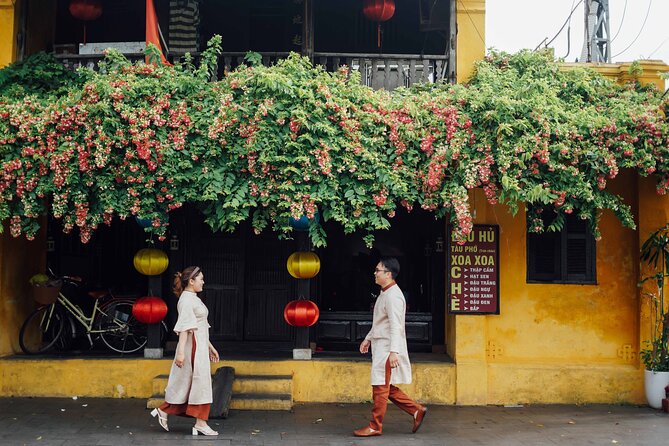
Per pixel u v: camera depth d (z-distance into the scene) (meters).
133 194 6.85
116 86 6.90
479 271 8.30
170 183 6.92
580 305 8.48
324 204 6.92
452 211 7.03
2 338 8.42
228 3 10.14
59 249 9.56
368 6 8.59
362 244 9.55
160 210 7.09
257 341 9.41
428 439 6.51
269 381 7.89
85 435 6.44
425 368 8.20
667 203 8.21
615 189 8.50
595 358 8.45
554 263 8.54
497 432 6.82
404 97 7.36
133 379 8.18
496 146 6.88
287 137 6.78
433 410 7.85
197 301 6.48
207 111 6.95
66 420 7.02
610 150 7.08
